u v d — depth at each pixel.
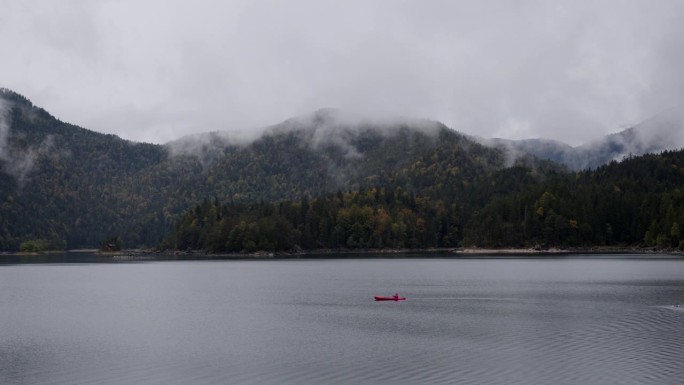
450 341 63.53
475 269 178.88
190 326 75.25
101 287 132.00
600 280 132.25
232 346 62.31
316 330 71.62
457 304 94.12
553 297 100.62
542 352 57.19
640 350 57.22
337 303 97.94
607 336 64.38
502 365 52.53
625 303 90.81
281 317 82.50
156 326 75.44
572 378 48.00
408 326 73.75
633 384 46.09
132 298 108.06
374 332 69.81
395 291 116.12
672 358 53.84
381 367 52.81
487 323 74.75
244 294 113.81
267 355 57.88
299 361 55.34
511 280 136.75
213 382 49.16
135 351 60.22
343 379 49.41
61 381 49.88
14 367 54.19
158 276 165.75
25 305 98.25
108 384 48.88
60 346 63.03
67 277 164.88
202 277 160.25
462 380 48.25
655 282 125.56
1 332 71.81
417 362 54.31
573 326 71.00
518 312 83.62
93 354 59.00
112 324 77.31
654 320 74.25
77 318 82.88
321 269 190.25
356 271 178.00
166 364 54.75
